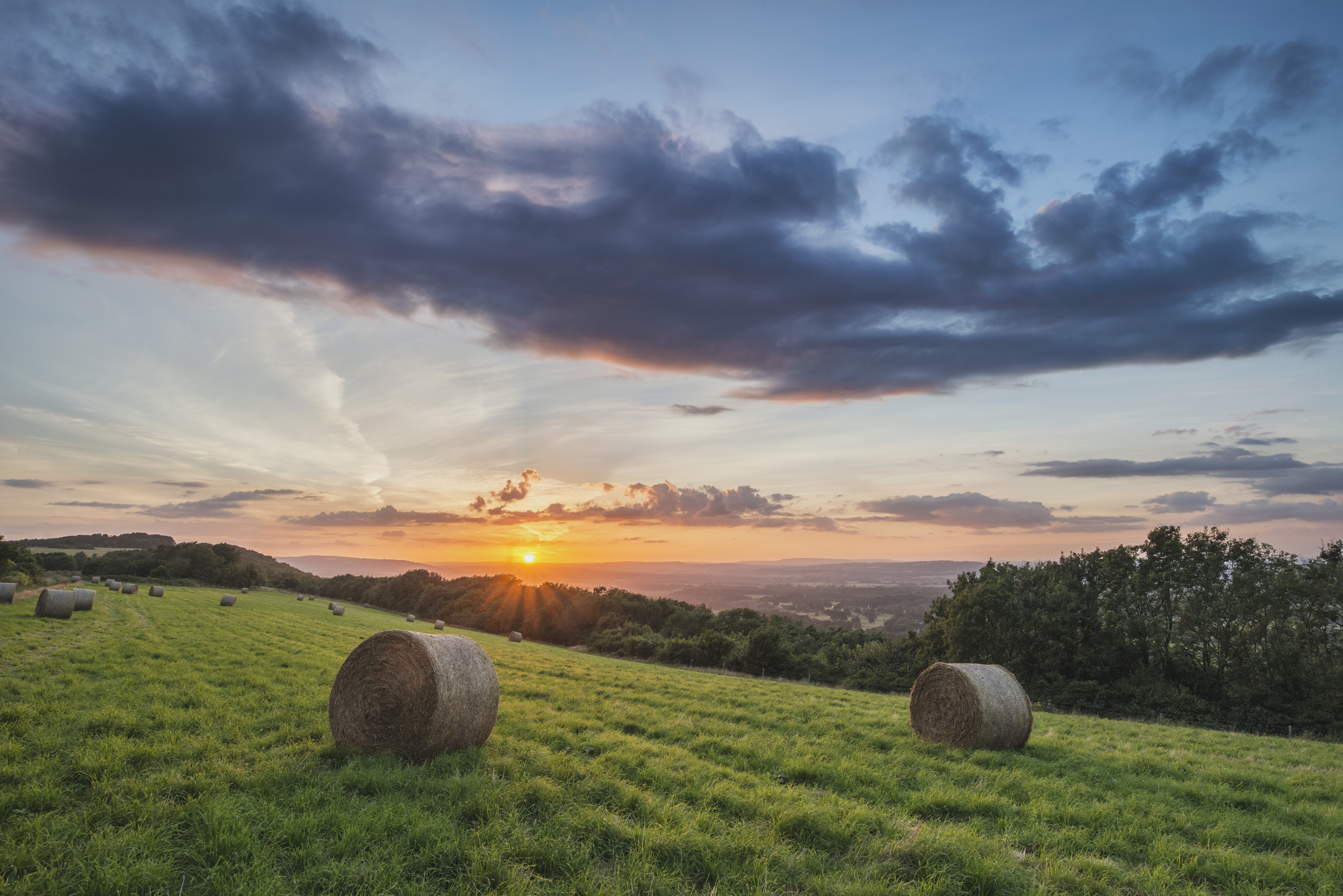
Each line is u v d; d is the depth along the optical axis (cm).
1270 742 1772
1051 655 4519
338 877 556
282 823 652
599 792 812
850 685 5181
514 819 698
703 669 5809
